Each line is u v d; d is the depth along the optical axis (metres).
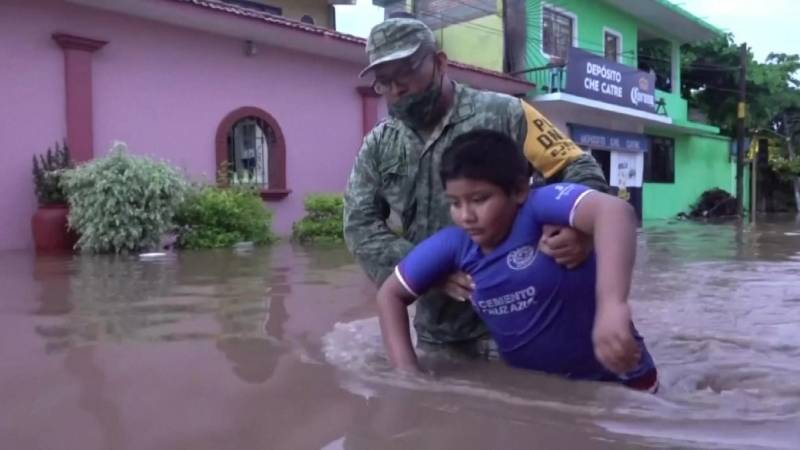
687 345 2.94
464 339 2.52
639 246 8.61
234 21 9.30
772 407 1.86
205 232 8.07
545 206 2.01
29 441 1.65
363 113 11.93
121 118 8.84
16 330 3.06
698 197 21.30
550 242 1.99
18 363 2.43
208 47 9.80
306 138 11.13
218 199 8.21
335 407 1.85
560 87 14.51
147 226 7.46
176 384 2.13
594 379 2.10
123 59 8.85
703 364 2.57
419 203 2.58
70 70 8.21
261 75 10.49
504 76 13.47
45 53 8.08
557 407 1.82
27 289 4.45
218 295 4.19
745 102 21.36
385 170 2.61
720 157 22.69
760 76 22.66
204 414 1.83
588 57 14.95
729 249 8.12
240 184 9.51
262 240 8.75
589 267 2.03
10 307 3.71
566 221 1.96
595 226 1.87
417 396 1.93
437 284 2.27
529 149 2.47
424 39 2.35
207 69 9.80
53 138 8.15
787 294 4.46
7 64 7.78
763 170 24.56
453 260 2.21
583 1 16.38
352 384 2.07
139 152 9.04
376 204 2.67
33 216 7.77
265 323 3.24
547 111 15.02
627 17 18.05
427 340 2.59
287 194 10.83
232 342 2.78
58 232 7.62
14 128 7.84
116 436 1.68
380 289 2.31
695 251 7.85
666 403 1.87
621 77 16.09
